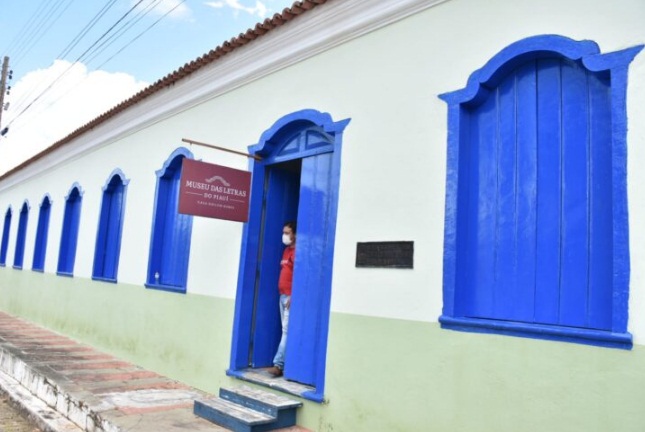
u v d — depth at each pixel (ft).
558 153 13.53
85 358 29.37
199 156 25.96
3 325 42.68
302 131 21.21
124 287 30.55
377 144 17.31
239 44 22.59
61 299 39.88
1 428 20.79
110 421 17.65
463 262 14.82
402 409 15.24
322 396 17.46
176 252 27.27
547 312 13.21
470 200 15.08
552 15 13.43
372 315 16.47
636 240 11.55
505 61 14.23
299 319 19.85
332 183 18.79
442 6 16.06
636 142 11.77
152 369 26.55
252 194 22.24
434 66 16.02
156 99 29.22
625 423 11.21
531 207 13.85
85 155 39.70
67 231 41.81
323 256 19.40
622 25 12.21
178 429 17.20
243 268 21.88
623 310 11.53
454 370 14.19
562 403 12.14
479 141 15.16
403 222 16.12
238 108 23.84
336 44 19.36
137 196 30.99
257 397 18.49
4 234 59.72
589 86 13.15
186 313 24.80
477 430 13.52
